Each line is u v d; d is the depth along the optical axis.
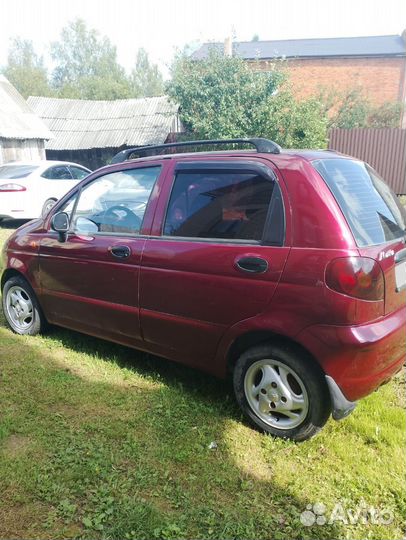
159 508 2.34
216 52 17.92
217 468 2.64
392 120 27.91
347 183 2.92
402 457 2.71
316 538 2.19
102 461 2.65
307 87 31.91
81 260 3.77
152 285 3.31
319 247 2.61
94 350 4.21
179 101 18.03
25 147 19.52
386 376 2.76
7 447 2.78
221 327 3.01
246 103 16.86
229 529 2.21
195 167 3.25
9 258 4.46
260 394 2.95
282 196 2.79
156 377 3.67
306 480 2.54
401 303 2.86
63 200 4.12
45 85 55.28
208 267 3.00
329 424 3.04
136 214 3.51
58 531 2.20
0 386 3.49
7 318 4.66
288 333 2.70
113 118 23.56
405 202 13.52
